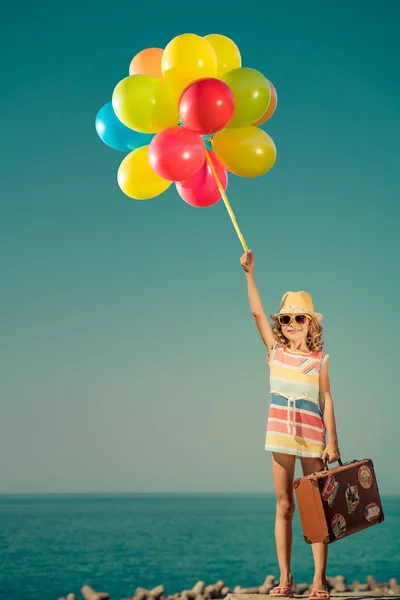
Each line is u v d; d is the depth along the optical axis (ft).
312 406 13.92
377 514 13.44
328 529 12.44
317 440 13.80
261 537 141.90
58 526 193.67
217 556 99.86
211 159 16.46
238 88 15.51
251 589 41.57
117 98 15.42
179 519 234.99
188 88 14.85
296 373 14.06
